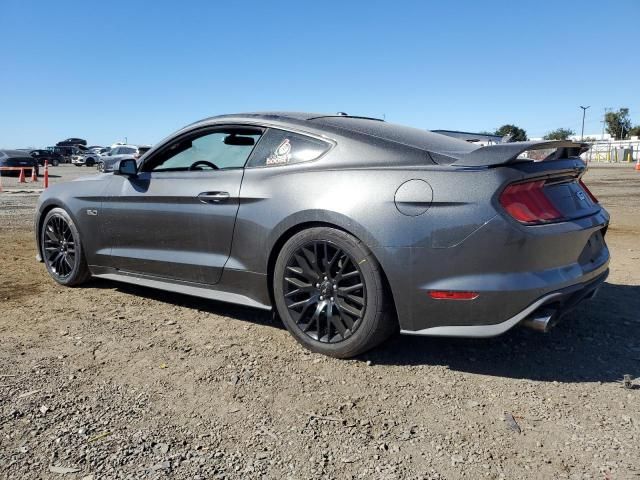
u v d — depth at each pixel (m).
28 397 2.58
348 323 3.02
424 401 2.62
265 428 2.37
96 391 2.67
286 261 3.20
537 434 2.33
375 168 3.00
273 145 3.45
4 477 1.99
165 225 3.83
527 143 2.84
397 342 3.37
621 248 6.38
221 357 3.11
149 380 2.80
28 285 4.67
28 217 9.88
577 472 2.07
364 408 2.55
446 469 2.09
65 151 55.56
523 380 2.85
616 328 3.61
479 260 2.69
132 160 4.02
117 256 4.18
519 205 2.74
